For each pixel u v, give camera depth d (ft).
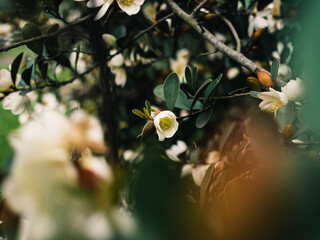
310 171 0.65
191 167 2.44
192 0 2.54
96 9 2.72
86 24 2.98
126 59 3.47
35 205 0.66
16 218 0.69
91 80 3.99
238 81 3.69
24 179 0.66
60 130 0.71
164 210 0.58
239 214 0.64
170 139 3.19
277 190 0.64
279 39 3.78
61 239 0.63
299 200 0.63
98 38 2.98
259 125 1.65
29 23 2.49
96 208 0.65
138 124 4.08
